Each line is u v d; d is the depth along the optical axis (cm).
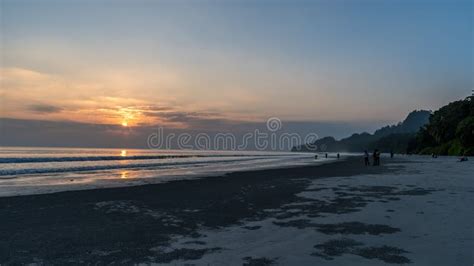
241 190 1761
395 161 5672
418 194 1476
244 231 870
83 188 1894
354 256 649
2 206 1291
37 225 966
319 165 4716
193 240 788
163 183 2155
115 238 813
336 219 995
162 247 732
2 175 2834
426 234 802
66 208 1245
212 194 1612
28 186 1995
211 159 7550
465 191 1560
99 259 654
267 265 606
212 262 627
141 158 7356
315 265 602
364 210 1124
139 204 1332
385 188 1727
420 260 620
